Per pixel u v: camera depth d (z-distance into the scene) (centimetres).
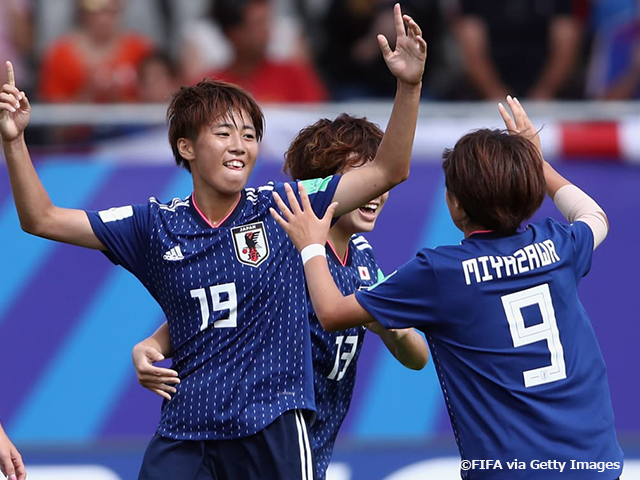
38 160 2583
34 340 2236
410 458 1980
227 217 1308
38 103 2883
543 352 1194
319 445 1410
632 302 2258
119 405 2117
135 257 1315
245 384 1266
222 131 1293
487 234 1230
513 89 3030
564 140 2519
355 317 1209
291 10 3114
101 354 2205
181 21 3175
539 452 1169
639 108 2489
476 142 1227
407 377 2138
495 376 1189
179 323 1298
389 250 2344
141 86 2864
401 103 1244
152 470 1288
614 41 3033
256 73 2866
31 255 2405
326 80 3011
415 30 1222
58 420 2091
